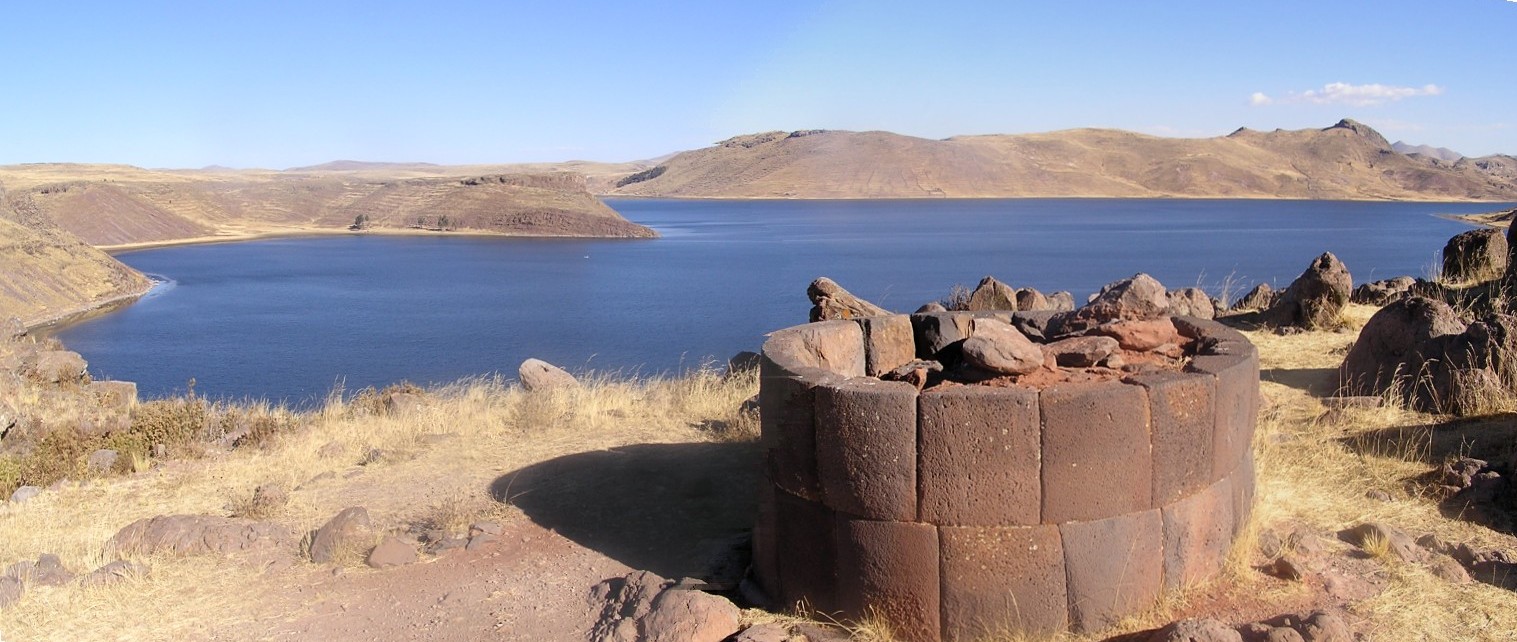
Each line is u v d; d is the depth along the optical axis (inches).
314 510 312.8
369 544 275.0
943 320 297.1
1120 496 203.3
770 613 224.5
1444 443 295.3
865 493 206.8
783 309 1962.4
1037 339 289.1
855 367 289.9
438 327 1768.0
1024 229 4552.2
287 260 3329.2
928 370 264.1
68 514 321.7
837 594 216.7
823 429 212.2
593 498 313.9
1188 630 180.5
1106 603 203.9
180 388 1180.5
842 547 213.3
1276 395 367.6
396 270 2974.9
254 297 2269.9
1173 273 2308.1
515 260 3329.2
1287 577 220.2
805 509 221.5
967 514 200.7
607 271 2893.7
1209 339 250.8
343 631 228.2
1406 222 4857.3
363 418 458.0
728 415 411.2
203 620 234.5
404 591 248.1
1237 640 179.6
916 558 204.2
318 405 822.5
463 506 309.6
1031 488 199.2
